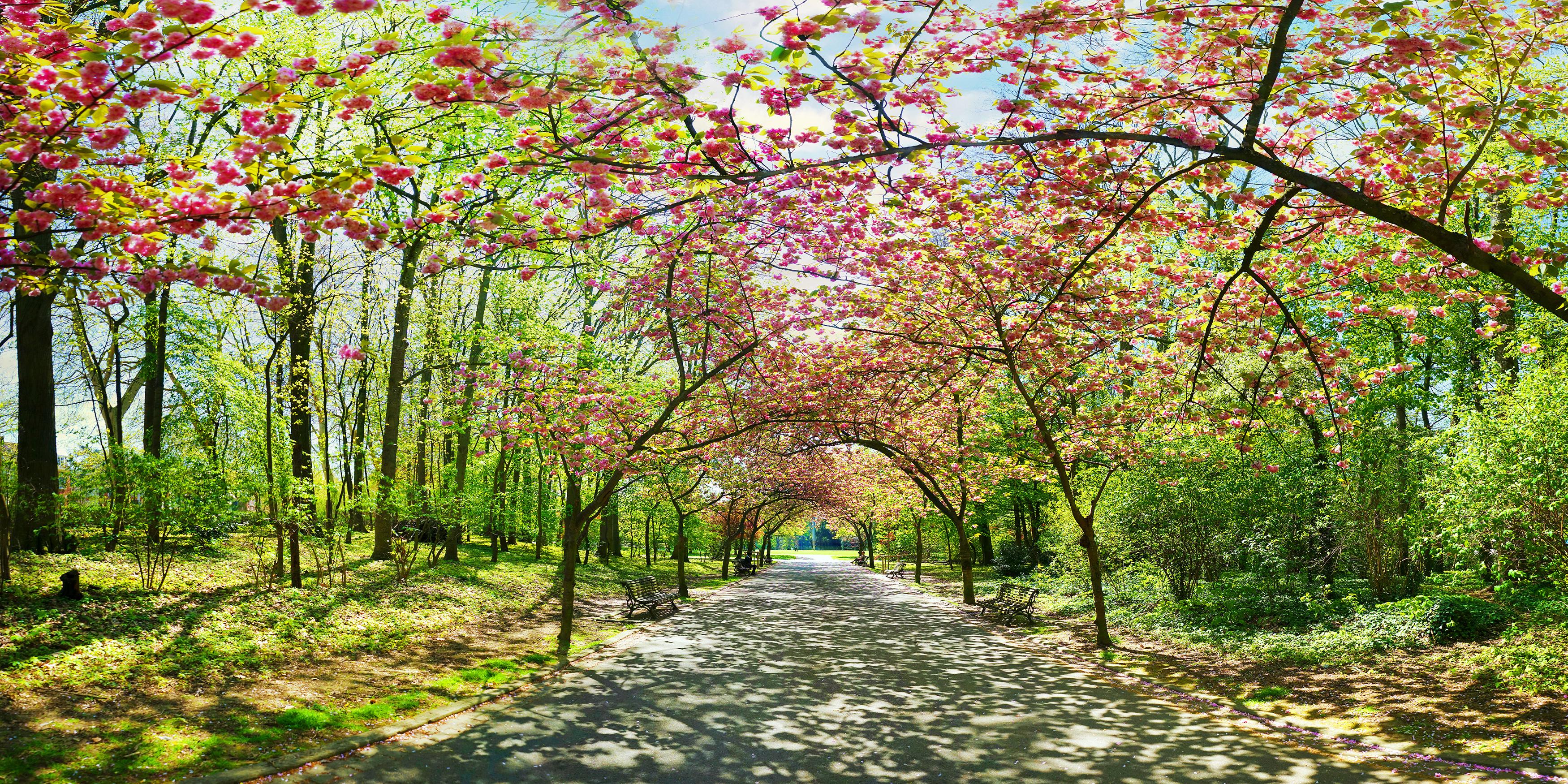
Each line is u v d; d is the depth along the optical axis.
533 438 15.29
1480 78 6.33
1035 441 21.05
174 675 9.45
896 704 9.94
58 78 4.31
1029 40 5.69
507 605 18.78
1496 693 9.07
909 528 47.44
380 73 8.14
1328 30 5.66
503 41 4.68
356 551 21.81
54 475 14.17
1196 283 10.38
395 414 20.17
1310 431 17.25
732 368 15.46
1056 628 17.42
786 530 74.88
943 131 6.64
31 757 6.60
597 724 8.77
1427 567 19.53
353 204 5.38
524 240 7.21
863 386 15.05
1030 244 9.61
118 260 5.95
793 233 10.63
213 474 13.95
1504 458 11.37
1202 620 15.70
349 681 10.18
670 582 33.12
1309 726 8.60
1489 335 9.03
